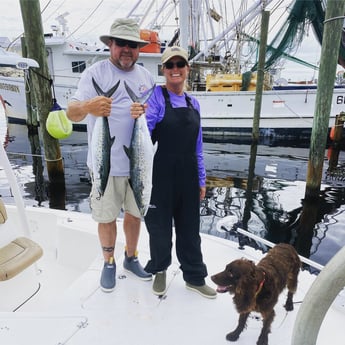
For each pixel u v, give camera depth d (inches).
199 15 537.6
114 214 88.3
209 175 377.7
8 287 97.0
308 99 498.6
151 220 84.7
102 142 76.0
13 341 67.9
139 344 70.7
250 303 64.2
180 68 78.7
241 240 110.0
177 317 79.0
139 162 75.7
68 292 87.8
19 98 607.5
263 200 297.3
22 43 475.5
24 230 110.7
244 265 64.3
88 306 82.1
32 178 361.4
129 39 78.7
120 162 86.2
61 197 305.4
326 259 198.5
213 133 531.2
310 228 239.3
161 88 81.1
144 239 118.7
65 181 351.3
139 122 74.3
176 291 89.0
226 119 519.5
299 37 436.8
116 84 79.2
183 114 78.8
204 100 517.0
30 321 72.9
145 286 90.8
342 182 345.7
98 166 77.2
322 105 286.7
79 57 546.0
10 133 603.5
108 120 83.1
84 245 125.5
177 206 86.0
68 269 126.3
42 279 119.1
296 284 76.7
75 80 553.6
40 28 292.5
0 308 95.7
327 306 39.5
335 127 489.7
